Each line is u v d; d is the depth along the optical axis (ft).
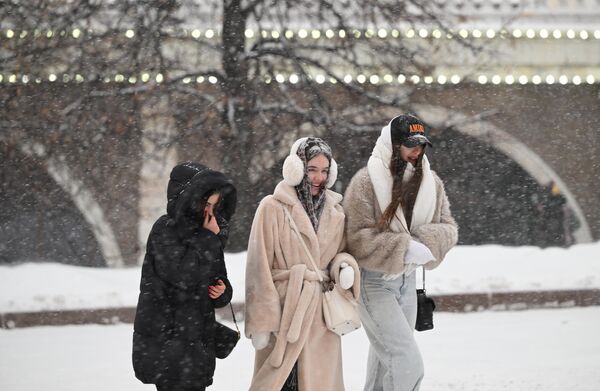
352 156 228.63
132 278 159.33
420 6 232.94
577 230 278.46
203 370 63.46
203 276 63.46
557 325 133.18
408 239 69.51
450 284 153.69
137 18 216.33
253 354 111.75
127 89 217.77
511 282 153.89
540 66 267.80
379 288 71.15
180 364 62.80
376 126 228.63
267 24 227.61
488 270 169.78
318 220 70.38
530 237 274.77
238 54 215.51
